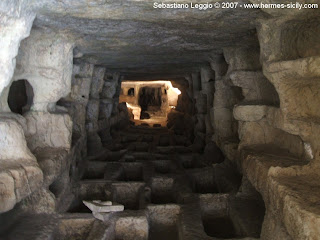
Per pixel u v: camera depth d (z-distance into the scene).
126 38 4.05
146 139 9.15
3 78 2.28
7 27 2.14
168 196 4.96
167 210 3.93
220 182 4.99
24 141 2.83
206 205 4.18
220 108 5.54
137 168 5.85
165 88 17.55
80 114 5.80
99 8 2.75
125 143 8.50
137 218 3.51
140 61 6.35
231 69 4.55
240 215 3.65
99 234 3.08
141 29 3.56
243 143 4.00
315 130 2.58
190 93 9.77
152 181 5.03
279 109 3.06
